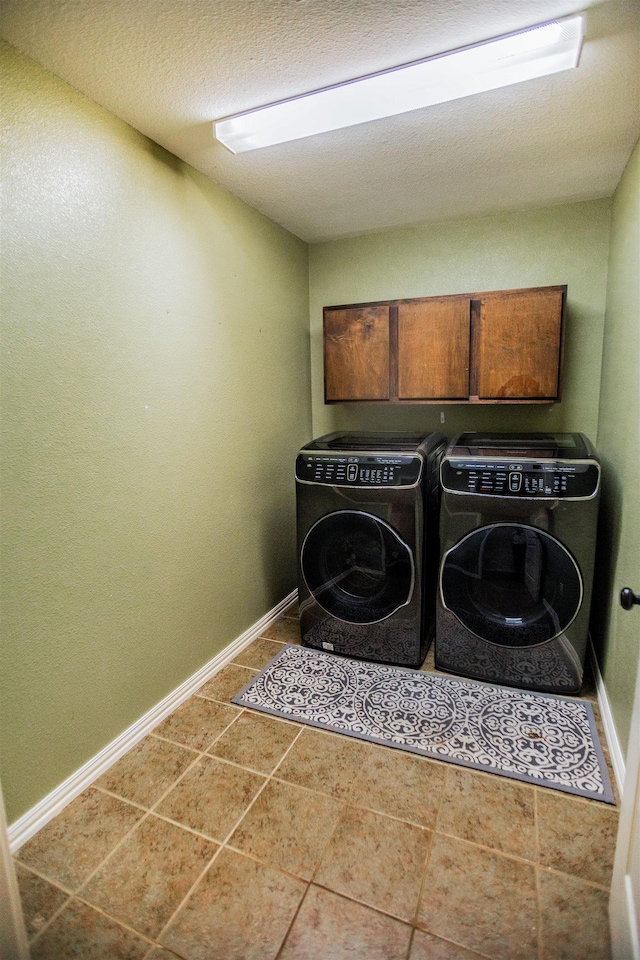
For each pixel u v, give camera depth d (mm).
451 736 1868
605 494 2227
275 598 2846
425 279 2820
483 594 2189
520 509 2023
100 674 1708
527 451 2174
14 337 1355
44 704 1515
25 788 1471
